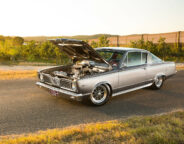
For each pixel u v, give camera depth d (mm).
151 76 5902
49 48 37781
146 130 3096
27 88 6203
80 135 2900
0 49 36281
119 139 2822
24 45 40781
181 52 41500
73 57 5773
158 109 4598
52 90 4578
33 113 4082
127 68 5027
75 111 4293
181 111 4281
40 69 5250
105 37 36219
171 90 6523
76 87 4074
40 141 2707
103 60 4668
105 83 4602
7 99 4980
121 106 4750
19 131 3209
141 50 5566
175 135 2961
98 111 4348
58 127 3420
